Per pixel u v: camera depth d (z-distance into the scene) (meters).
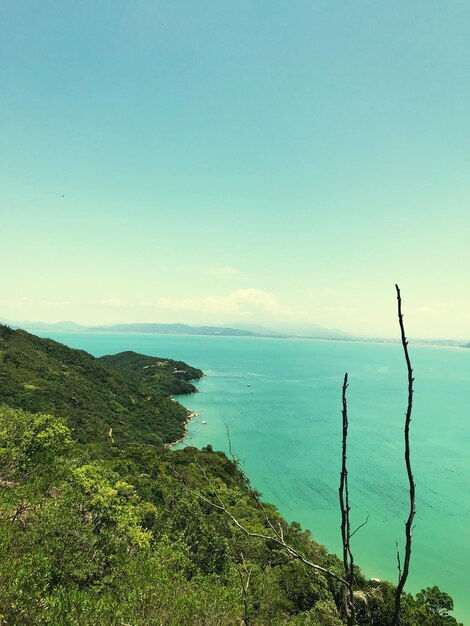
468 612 44.25
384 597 35.38
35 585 12.94
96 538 18.81
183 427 119.44
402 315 4.18
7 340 118.25
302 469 87.62
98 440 79.56
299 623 22.22
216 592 18.91
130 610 13.68
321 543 58.56
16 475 26.03
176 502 36.03
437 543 58.72
